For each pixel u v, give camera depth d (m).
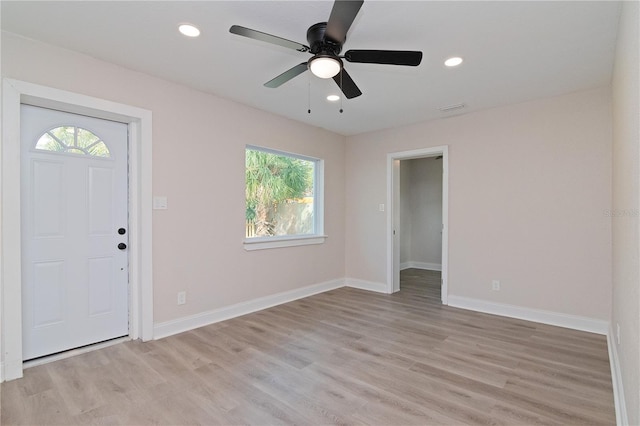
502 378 2.25
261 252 3.88
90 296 2.75
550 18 2.00
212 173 3.37
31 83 2.27
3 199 2.16
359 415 1.85
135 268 2.92
